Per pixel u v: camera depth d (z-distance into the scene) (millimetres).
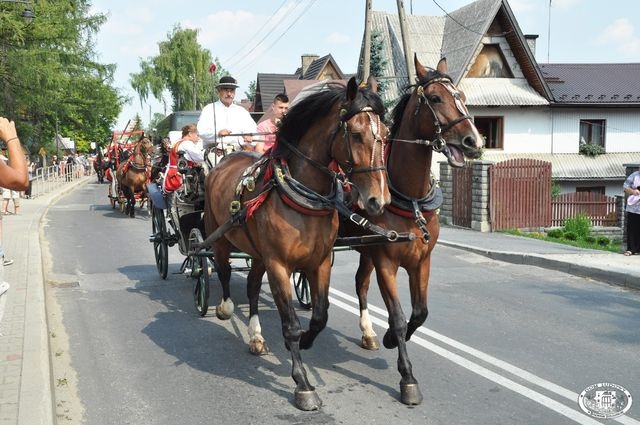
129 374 5512
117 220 18000
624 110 28047
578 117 27906
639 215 10812
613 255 10945
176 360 5859
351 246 5332
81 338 6594
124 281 9461
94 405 4848
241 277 9500
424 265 5059
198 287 7473
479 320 7121
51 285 9219
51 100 29781
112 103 36938
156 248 9789
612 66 31797
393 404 4758
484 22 26578
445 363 5660
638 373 5387
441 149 4730
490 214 15836
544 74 30438
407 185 4863
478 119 27750
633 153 28328
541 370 5461
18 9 23609
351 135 4207
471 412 4598
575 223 17234
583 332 6629
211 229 6547
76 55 32375
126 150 21453
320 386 5137
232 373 5504
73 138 60188
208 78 53688
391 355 5902
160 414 4664
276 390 5090
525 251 11609
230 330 6805
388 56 29391
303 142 4711
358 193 4379
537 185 16344
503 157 27391
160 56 53125
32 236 13648
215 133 7105
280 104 7996
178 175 8281
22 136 30594
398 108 5148
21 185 3904
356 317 7316
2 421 4113
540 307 7734
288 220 4609
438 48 29125
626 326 6863
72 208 22031
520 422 4422
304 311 7613
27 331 6199
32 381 4832
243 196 5281
